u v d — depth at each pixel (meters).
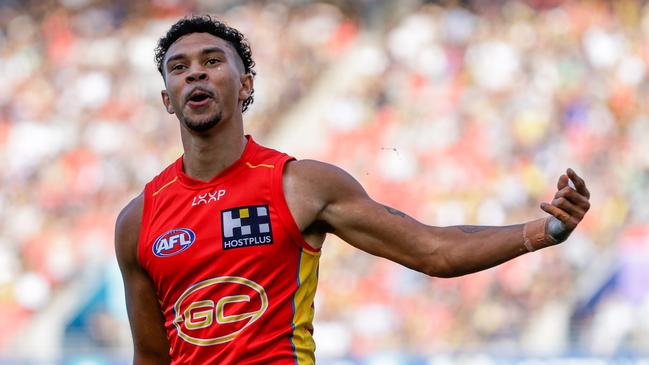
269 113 56.75
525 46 56.66
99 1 63.84
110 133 54.56
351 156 52.53
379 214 11.16
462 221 47.06
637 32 57.78
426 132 51.91
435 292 42.19
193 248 11.11
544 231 10.35
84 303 43.28
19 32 62.62
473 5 60.16
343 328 41.84
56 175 52.38
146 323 12.15
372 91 56.25
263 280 10.98
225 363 10.89
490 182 48.34
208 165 11.45
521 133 50.47
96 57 59.88
